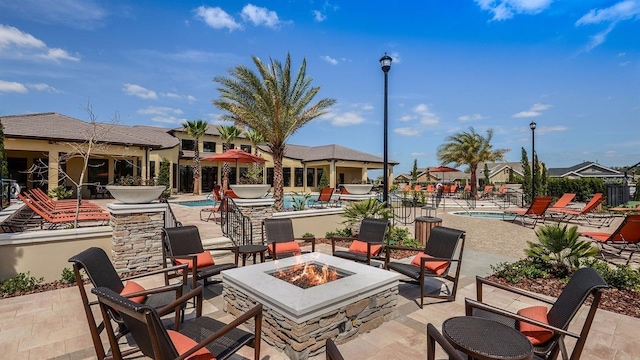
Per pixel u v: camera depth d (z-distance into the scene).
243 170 31.98
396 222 12.52
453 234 5.05
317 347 3.38
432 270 4.90
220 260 7.31
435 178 52.59
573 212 13.07
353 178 35.62
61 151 17.23
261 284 3.96
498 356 2.32
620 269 5.54
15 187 13.85
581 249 5.84
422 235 8.34
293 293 3.64
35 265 5.56
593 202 13.02
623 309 4.46
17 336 3.73
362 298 3.82
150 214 6.38
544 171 24.91
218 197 12.43
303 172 34.12
